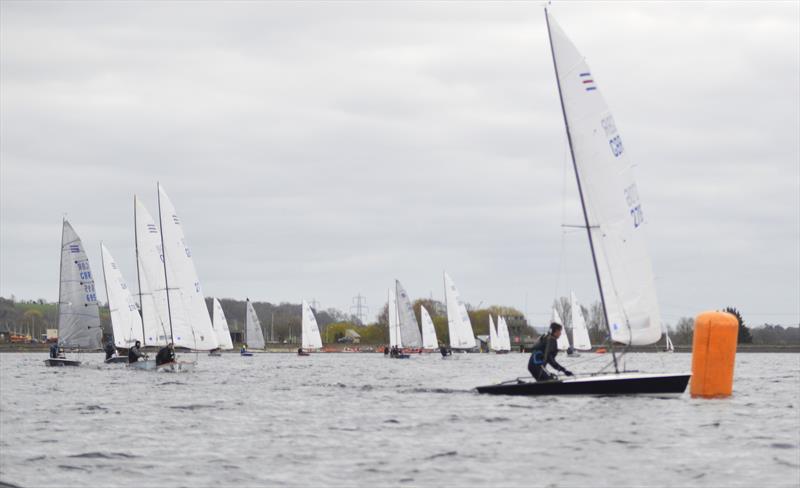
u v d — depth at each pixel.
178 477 46.56
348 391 97.25
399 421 66.12
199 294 163.25
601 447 53.31
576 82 73.75
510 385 77.94
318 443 56.62
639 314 74.00
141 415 73.38
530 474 46.28
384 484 44.41
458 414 68.31
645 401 72.69
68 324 169.38
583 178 73.69
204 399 88.19
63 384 113.81
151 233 160.25
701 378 77.62
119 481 45.75
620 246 73.81
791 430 59.66
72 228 169.12
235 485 44.56
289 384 112.88
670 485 43.78
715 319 77.00
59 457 52.38
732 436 57.03
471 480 45.09
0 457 52.50
